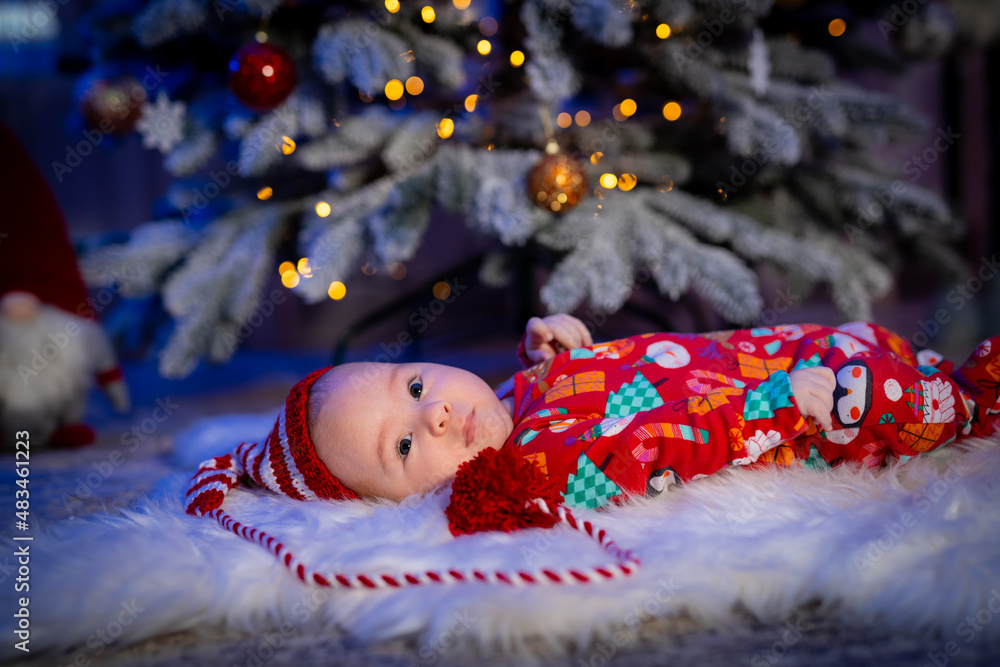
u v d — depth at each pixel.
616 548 0.76
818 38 2.04
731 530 0.79
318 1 1.64
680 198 1.72
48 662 0.68
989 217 3.49
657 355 1.10
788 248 1.68
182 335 1.73
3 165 1.70
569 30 1.62
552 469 0.94
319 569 0.76
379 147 1.67
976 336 2.63
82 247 2.03
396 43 1.56
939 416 0.94
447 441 0.95
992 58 3.38
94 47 1.80
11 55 3.52
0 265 1.66
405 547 0.79
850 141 1.91
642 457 0.92
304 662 0.65
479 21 1.79
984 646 0.62
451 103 1.86
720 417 0.92
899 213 1.86
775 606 0.69
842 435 0.95
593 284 1.48
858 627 0.67
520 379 1.15
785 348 1.09
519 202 1.54
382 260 1.62
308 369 2.82
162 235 1.87
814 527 0.77
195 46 1.75
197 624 0.72
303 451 0.99
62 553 0.78
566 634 0.65
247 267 1.76
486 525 0.83
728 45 1.78
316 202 1.77
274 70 1.45
